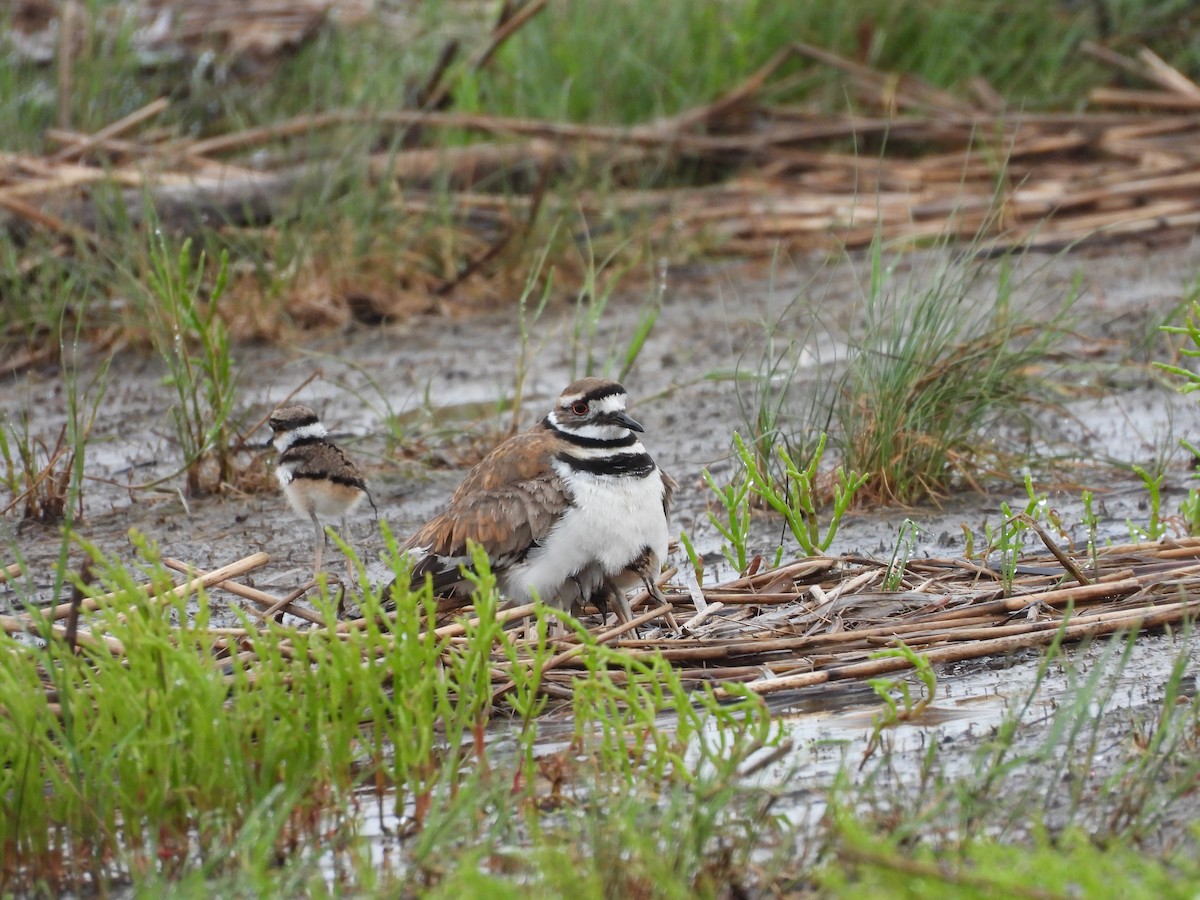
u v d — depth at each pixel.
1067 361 15.64
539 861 6.64
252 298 17.56
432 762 8.24
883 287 14.12
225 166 19.78
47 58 23.69
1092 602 9.88
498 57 23.36
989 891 5.83
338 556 11.80
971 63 23.73
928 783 7.79
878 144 22.52
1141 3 24.58
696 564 10.49
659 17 23.73
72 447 13.31
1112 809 7.36
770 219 20.25
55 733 7.95
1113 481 12.77
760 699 7.93
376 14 24.69
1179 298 16.53
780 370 15.67
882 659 9.27
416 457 14.01
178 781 7.61
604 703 8.59
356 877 7.16
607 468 9.72
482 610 8.12
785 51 23.17
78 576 8.23
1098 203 20.34
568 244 19.03
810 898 6.74
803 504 11.09
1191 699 8.54
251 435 13.92
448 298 18.61
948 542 11.47
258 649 8.23
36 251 17.66
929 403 12.65
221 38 25.47
